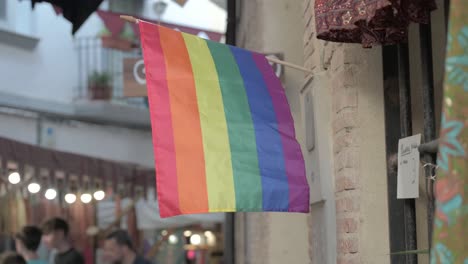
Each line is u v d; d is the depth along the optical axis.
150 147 18.59
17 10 16.05
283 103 3.43
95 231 13.32
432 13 3.65
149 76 3.19
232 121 3.29
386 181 3.53
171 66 3.25
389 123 3.53
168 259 17.25
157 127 3.15
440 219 1.46
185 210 3.11
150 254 14.94
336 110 3.74
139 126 18.38
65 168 9.62
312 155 4.04
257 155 3.29
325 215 3.85
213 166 3.19
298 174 3.34
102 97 17.14
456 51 1.50
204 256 17.61
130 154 18.14
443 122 1.49
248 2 6.85
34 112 16.11
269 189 3.26
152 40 3.24
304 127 4.25
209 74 3.32
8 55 15.84
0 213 11.62
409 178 3.06
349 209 3.55
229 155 3.24
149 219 14.16
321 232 4.00
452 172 1.46
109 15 11.71
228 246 7.36
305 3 4.66
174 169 3.12
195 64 3.31
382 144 3.56
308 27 4.48
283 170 3.31
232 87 3.35
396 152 3.50
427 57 3.01
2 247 11.78
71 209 13.43
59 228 7.14
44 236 7.16
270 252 5.54
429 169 2.91
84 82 17.16
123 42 14.74
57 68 16.88
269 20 5.70
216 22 18.73
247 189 3.22
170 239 17.31
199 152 3.19
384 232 3.51
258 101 3.38
